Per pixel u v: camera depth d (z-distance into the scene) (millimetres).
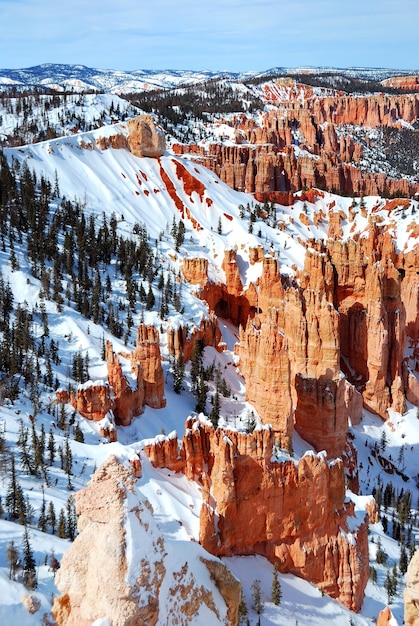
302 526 58250
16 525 54938
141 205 184625
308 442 90562
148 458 57406
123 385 84750
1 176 151875
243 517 56156
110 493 23391
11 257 120062
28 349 96625
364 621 58094
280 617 51875
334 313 89812
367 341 125438
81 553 23562
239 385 110375
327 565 59156
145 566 22797
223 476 54688
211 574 28531
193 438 58500
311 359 91125
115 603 22094
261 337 81938
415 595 24016
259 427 56250
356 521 64312
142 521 23734
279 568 57406
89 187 181250
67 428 76312
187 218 185250
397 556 80750
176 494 55312
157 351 92625
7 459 64750
